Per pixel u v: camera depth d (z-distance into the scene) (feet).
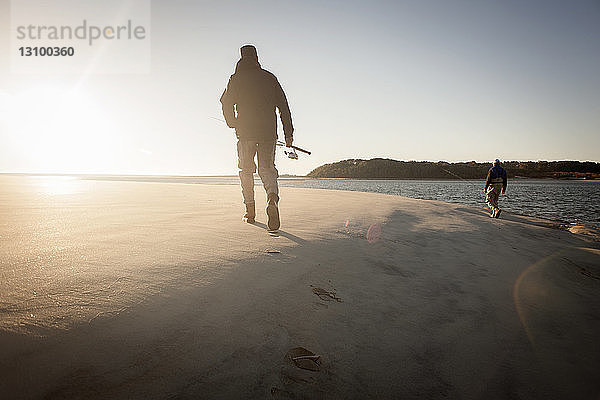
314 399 2.60
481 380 3.06
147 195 17.06
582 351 3.67
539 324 4.26
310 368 2.92
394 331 3.71
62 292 3.30
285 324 3.47
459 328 3.95
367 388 2.80
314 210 12.27
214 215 9.66
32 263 4.19
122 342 2.69
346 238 7.38
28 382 2.19
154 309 3.20
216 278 4.12
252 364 2.81
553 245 10.09
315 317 3.73
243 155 8.17
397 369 3.08
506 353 3.53
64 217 8.41
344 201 17.16
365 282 4.99
